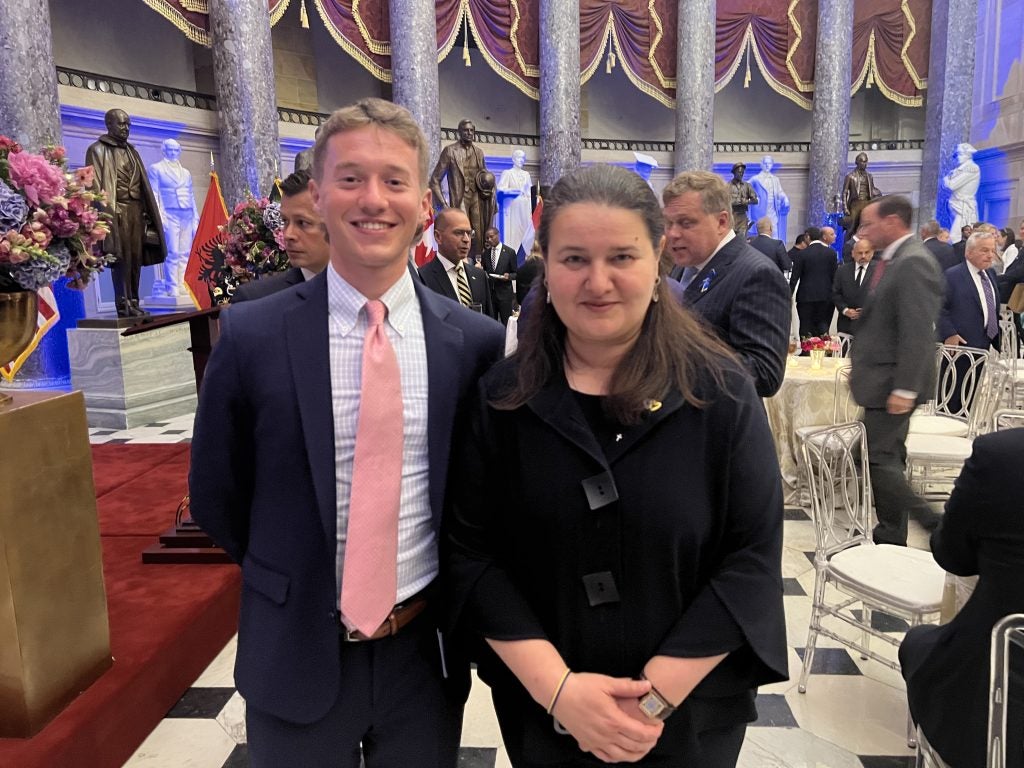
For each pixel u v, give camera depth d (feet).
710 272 8.54
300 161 9.05
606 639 4.01
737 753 4.28
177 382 23.89
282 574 4.30
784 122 55.42
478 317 4.86
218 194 24.77
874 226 11.67
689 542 3.95
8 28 22.36
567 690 3.83
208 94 37.78
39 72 23.09
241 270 11.50
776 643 3.96
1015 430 4.74
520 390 4.03
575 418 3.93
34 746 6.56
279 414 4.24
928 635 5.83
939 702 5.10
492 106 50.60
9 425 6.44
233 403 4.37
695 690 4.00
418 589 4.49
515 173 42.37
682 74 45.37
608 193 3.67
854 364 11.88
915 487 15.66
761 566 4.02
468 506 4.28
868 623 9.66
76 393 7.36
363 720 4.43
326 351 4.31
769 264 8.13
